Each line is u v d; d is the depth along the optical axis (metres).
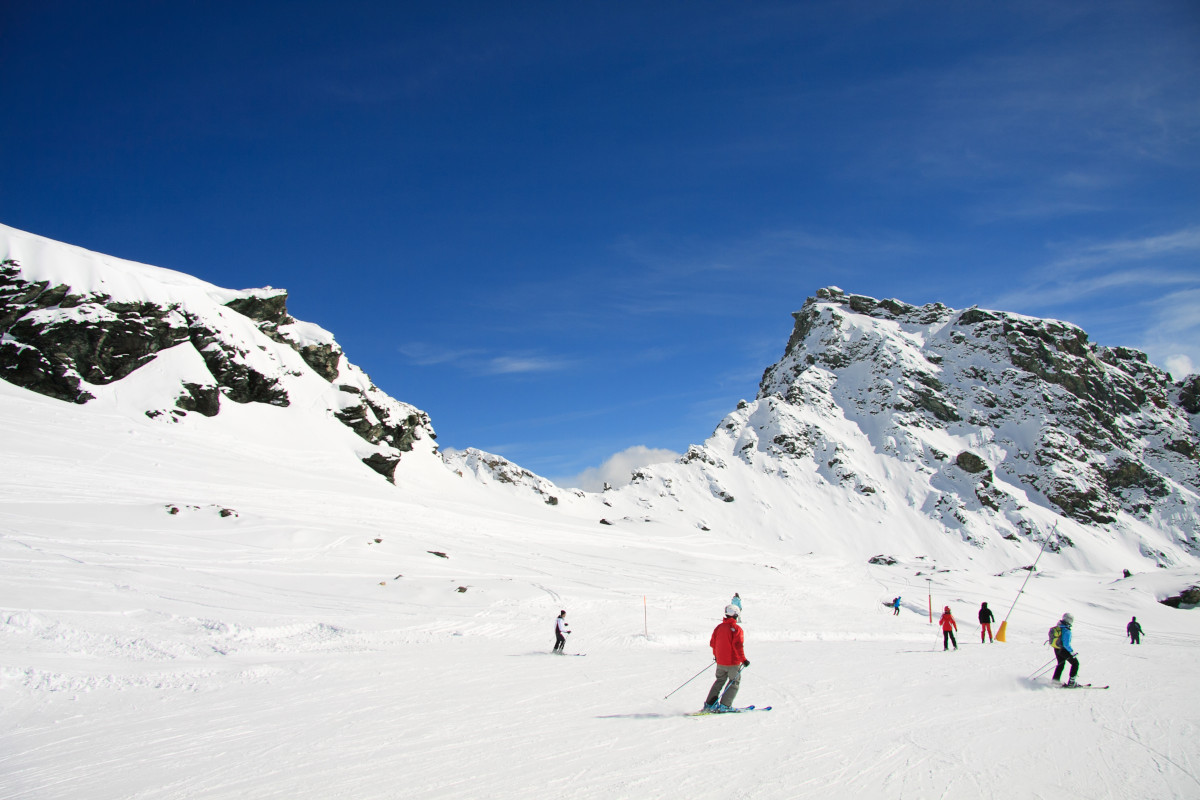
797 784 8.67
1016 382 186.88
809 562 93.62
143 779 9.50
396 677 17.58
